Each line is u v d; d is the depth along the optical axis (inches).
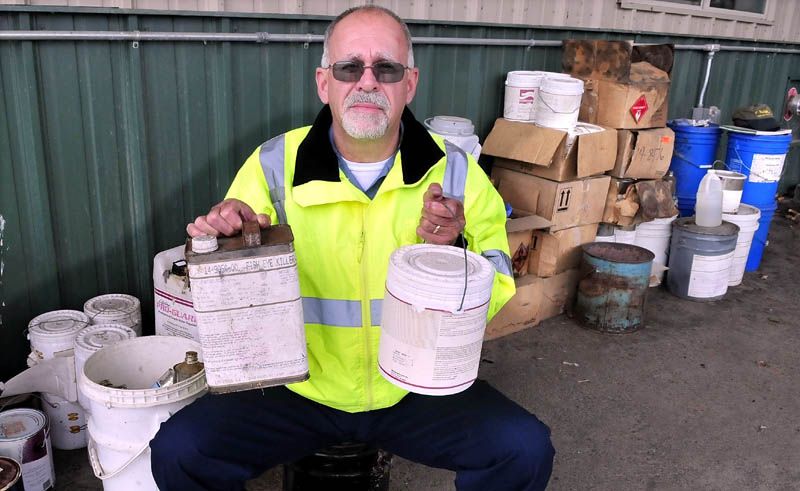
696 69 210.8
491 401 73.0
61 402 96.1
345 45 68.4
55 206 104.9
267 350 62.0
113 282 113.8
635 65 156.2
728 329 152.8
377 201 72.5
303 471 78.0
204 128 116.3
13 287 104.2
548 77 144.4
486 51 154.6
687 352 140.7
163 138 112.3
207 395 73.0
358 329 73.1
